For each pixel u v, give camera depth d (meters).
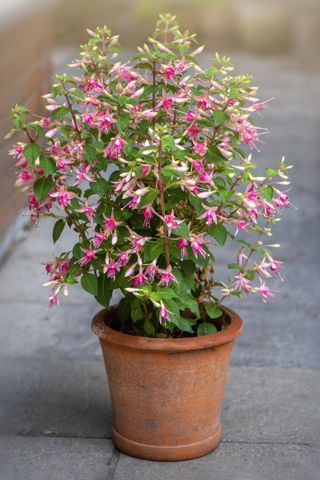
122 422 3.62
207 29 19.05
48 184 3.34
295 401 4.15
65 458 3.62
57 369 4.48
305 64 14.45
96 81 3.35
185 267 3.49
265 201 3.39
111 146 3.29
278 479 3.47
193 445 3.59
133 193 3.22
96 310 5.35
